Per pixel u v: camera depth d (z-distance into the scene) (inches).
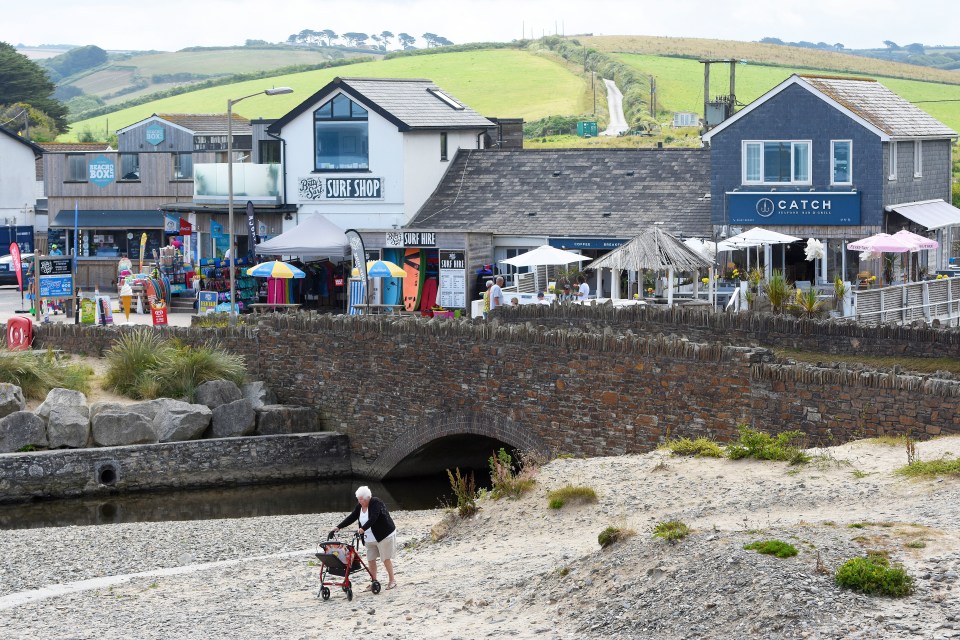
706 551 908.6
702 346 1539.1
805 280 2733.8
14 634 1051.3
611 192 2994.6
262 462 2014.0
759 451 1332.4
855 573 808.9
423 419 1936.5
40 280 2768.2
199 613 1085.1
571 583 965.2
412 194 3132.4
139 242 3907.5
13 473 1881.2
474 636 900.6
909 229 2787.9
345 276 3053.6
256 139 3442.4
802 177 2711.6
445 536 1311.5
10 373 2044.8
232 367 2124.8
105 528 1600.6
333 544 1083.3
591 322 2052.2
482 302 2546.8
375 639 928.3
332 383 2082.9
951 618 757.9
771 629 783.1
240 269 3058.6
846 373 1405.0
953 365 1636.3
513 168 3174.2
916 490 1108.5
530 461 1657.2
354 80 3238.2
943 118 6569.9
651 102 7534.5
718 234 2765.7
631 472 1358.3
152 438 1987.0
